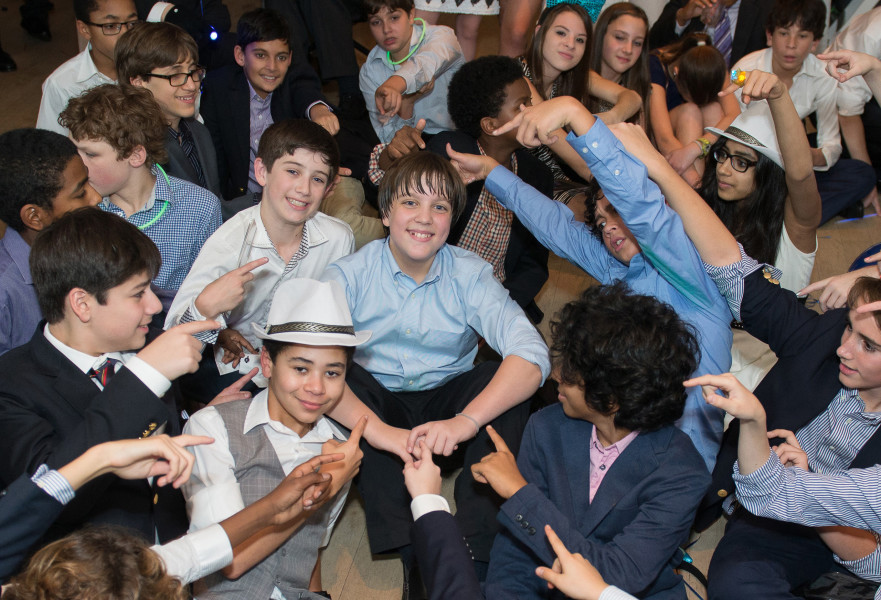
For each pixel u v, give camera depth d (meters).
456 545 1.57
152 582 1.17
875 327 1.66
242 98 3.22
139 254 1.64
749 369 2.56
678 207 1.93
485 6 3.95
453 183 2.03
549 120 1.85
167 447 1.37
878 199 4.15
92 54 3.06
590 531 1.65
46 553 1.15
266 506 1.56
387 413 2.11
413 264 2.09
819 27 3.47
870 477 1.63
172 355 1.58
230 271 2.18
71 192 1.97
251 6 5.79
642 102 3.60
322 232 2.43
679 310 2.08
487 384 2.08
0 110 4.32
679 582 1.71
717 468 2.10
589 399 1.57
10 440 1.59
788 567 1.88
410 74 3.32
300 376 1.74
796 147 2.28
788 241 2.57
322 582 2.15
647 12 4.52
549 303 3.34
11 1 5.71
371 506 1.96
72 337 1.67
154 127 2.29
